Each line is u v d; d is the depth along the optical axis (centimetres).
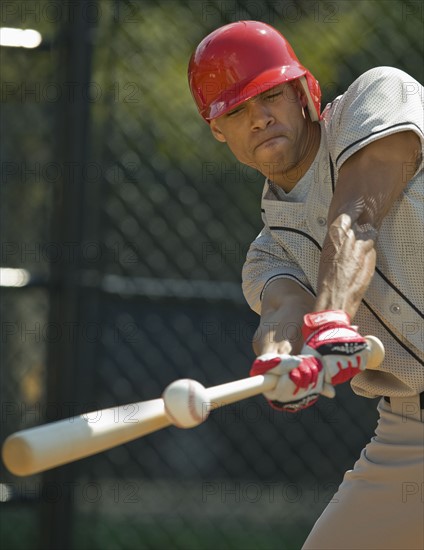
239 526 1900
